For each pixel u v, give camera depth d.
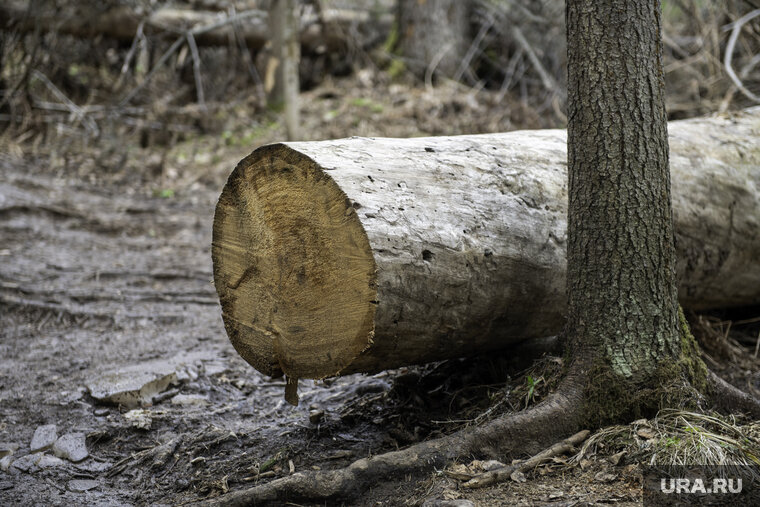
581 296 4.09
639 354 3.99
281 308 4.07
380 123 13.38
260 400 5.48
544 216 4.48
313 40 15.45
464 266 3.99
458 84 14.74
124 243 9.67
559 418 3.97
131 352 6.29
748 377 5.30
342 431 4.76
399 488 3.77
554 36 14.33
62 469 4.48
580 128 4.00
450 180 4.21
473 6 15.41
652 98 3.93
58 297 7.52
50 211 10.11
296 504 3.79
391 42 15.66
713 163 5.48
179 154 13.30
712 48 10.81
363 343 3.71
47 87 13.69
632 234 3.94
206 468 4.46
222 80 15.30
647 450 3.64
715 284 5.51
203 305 7.68
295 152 3.84
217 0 15.18
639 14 3.87
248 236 4.20
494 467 3.71
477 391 4.80
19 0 13.07
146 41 14.28
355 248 3.65
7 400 5.31
